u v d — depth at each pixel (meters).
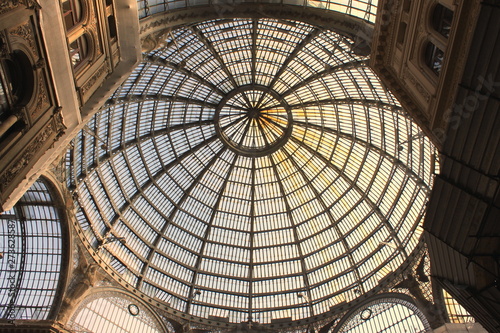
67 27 13.55
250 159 38.31
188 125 34.94
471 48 11.17
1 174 10.79
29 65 11.57
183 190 37.00
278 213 38.78
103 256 29.61
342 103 32.12
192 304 34.41
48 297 25.72
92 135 26.92
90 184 28.80
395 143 29.91
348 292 33.38
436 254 15.92
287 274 36.62
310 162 37.47
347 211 35.78
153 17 19.14
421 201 28.84
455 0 11.84
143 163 33.66
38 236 26.52
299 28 26.47
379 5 16.84
